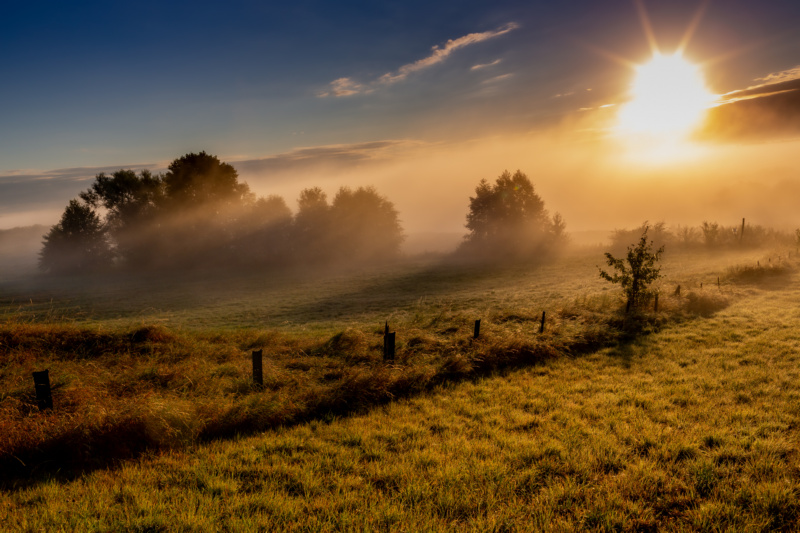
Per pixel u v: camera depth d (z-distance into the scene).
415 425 7.35
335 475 5.60
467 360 10.78
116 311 31.86
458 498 4.97
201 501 4.96
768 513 4.53
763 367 10.05
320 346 12.41
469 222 70.31
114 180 62.50
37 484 5.41
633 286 16.78
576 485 5.23
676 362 10.98
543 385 9.59
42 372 6.78
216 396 8.14
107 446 6.31
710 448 6.12
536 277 40.16
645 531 4.40
